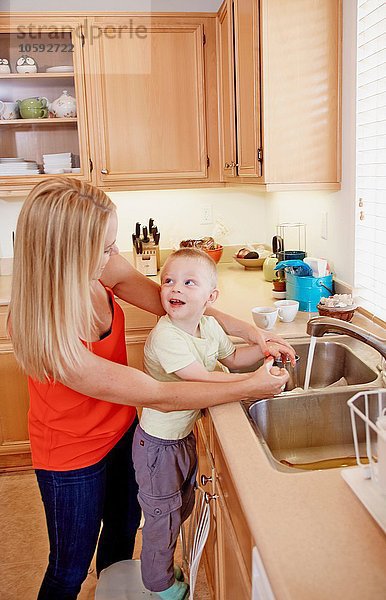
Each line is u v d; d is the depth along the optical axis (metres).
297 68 2.29
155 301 1.77
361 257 2.28
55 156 3.12
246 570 1.16
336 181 2.39
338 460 1.51
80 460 1.52
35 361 1.30
